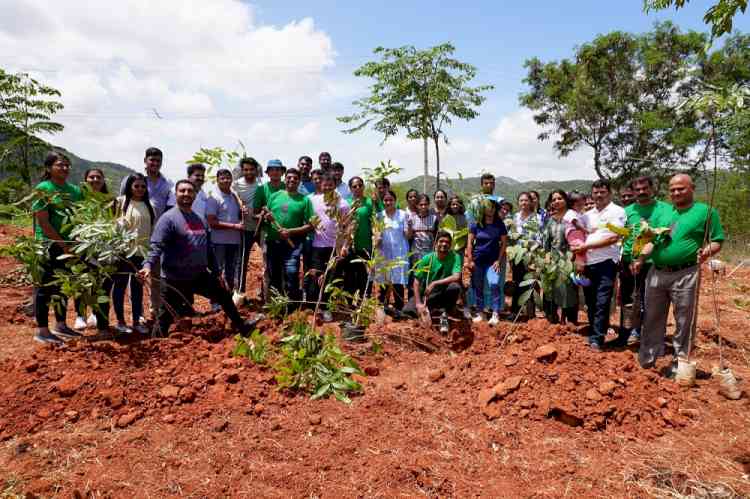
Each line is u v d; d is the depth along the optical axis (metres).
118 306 5.14
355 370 3.92
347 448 3.10
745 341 5.68
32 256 4.42
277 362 4.09
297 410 3.56
